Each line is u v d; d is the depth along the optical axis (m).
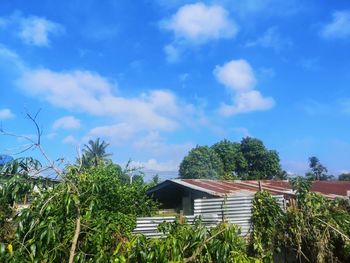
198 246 4.83
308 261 9.16
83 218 4.80
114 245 4.95
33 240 4.38
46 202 4.64
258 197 9.61
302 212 9.30
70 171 4.98
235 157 47.50
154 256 4.46
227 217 9.13
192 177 43.91
